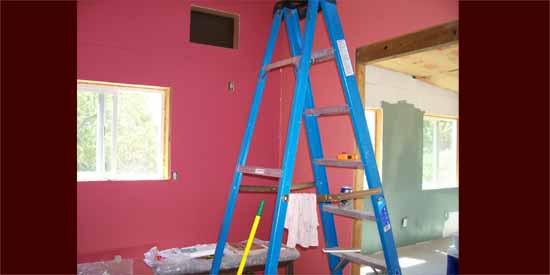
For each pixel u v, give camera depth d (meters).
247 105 3.47
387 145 5.11
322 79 3.10
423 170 5.74
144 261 2.77
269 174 1.87
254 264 2.76
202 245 3.12
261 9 3.57
